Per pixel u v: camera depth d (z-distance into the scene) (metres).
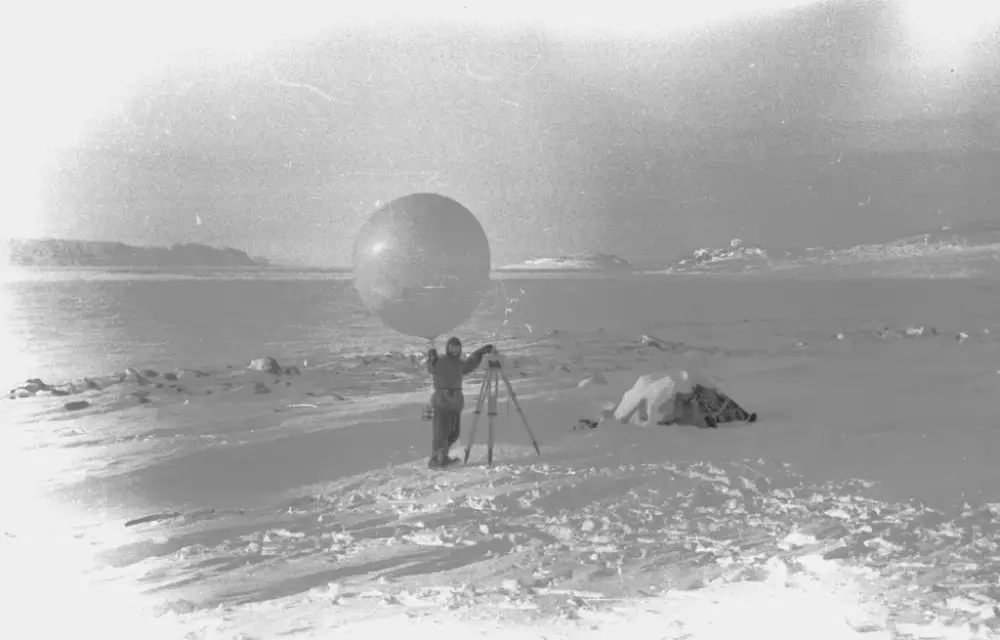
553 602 4.95
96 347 30.33
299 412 13.66
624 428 10.98
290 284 136.75
